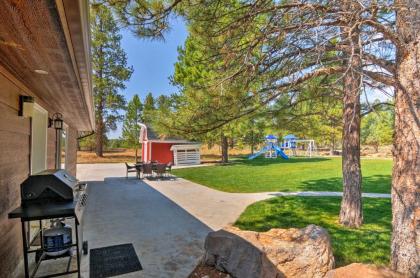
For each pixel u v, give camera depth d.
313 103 5.24
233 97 4.32
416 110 2.56
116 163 20.83
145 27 3.58
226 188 9.01
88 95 3.77
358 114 4.58
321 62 3.46
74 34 1.73
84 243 3.55
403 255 2.60
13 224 3.04
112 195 7.82
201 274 2.97
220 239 3.03
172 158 19.30
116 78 22.14
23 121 3.48
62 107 5.19
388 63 2.88
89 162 21.12
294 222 5.00
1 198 2.67
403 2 2.34
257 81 4.09
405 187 2.61
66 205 2.60
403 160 2.64
